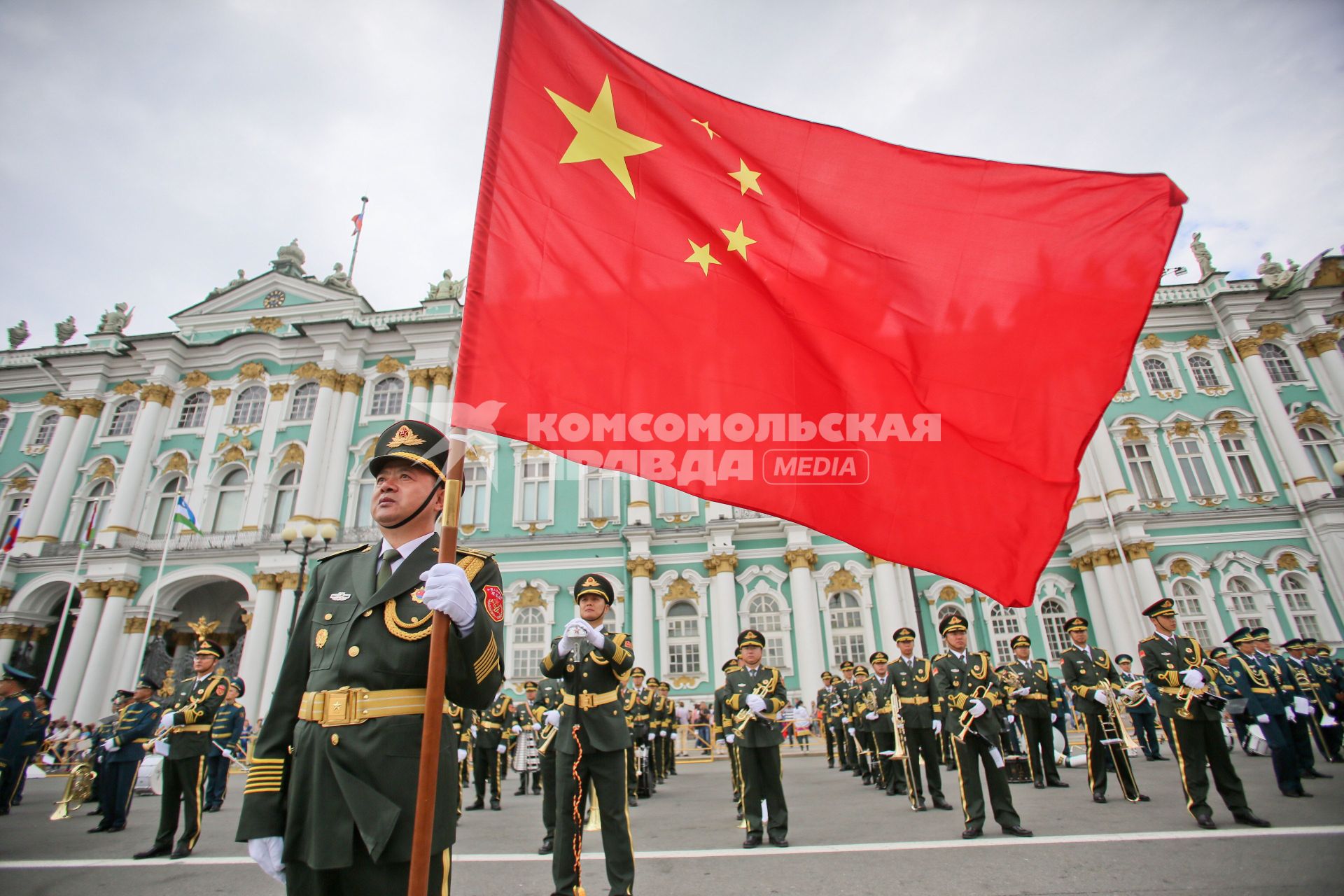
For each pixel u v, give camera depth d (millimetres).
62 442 33844
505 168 5434
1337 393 30828
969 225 5230
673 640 28938
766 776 8500
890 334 5199
